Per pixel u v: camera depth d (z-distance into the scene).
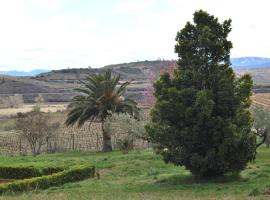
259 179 24.84
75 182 30.48
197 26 26.91
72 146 64.94
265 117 41.38
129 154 43.38
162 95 26.33
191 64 26.72
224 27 26.97
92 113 55.19
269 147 42.56
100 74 56.38
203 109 24.66
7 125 91.19
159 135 26.19
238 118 25.89
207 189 22.72
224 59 26.81
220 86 25.75
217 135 25.09
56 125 65.56
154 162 36.44
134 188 25.23
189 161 26.06
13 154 61.09
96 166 36.91
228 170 25.97
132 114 53.44
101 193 22.92
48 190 26.66
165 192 22.38
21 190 26.50
